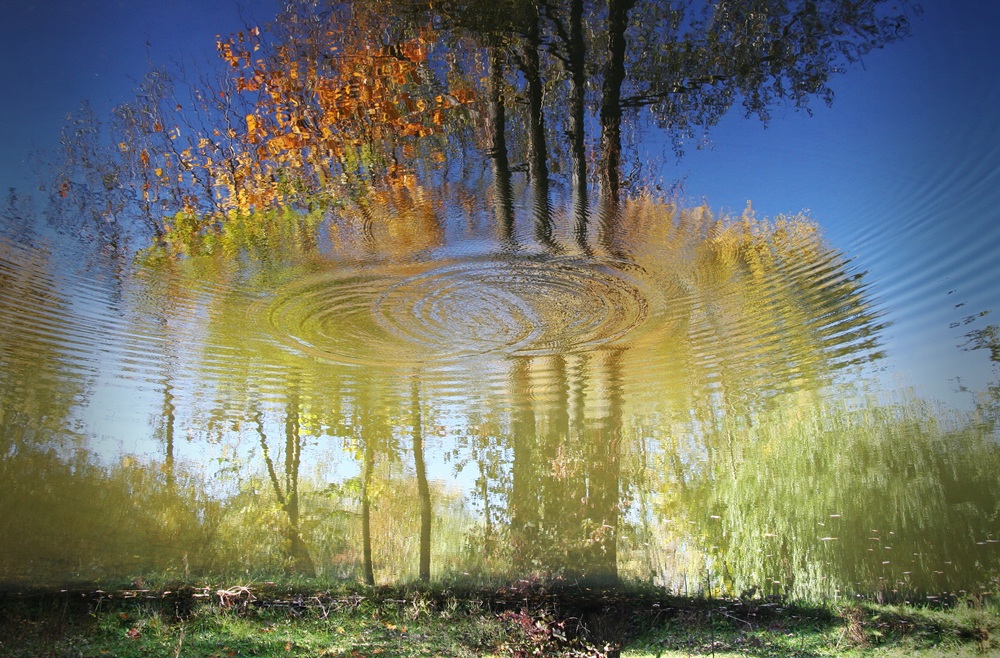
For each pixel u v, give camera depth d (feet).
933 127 28.68
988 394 19.07
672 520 20.35
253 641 15.01
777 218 27.61
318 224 30.01
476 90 38.04
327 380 21.59
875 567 17.83
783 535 19.35
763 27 34.40
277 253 27.32
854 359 21.03
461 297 24.64
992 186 24.11
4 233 24.99
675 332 22.89
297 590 17.66
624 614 17.08
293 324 23.27
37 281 23.48
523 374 22.20
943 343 20.25
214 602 16.60
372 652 14.98
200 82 35.94
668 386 21.63
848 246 25.46
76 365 20.48
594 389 21.83
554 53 35.83
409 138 36.96
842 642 15.53
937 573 17.25
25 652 13.66
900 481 19.10
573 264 26.27
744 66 34.53
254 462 20.58
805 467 20.13
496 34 34.78
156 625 15.24
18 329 21.11
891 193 26.89
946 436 19.03
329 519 20.43
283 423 21.26
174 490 19.49
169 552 18.16
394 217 30.04
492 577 18.80
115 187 30.09
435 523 20.45
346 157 35.58
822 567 18.31
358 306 24.21
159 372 21.11
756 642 15.78
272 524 19.84
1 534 16.97
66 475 18.52
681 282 24.99
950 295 21.34
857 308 22.82
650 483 20.85
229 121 35.83
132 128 32.83
